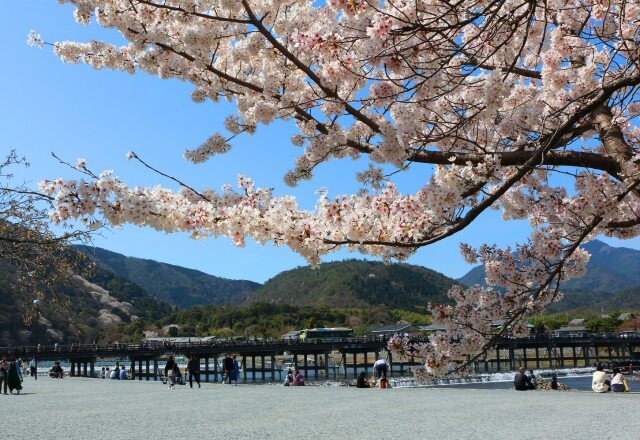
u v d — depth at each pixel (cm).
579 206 558
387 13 440
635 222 539
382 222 464
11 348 5538
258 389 2928
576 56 569
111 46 707
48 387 3170
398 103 483
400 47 433
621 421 1232
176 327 14588
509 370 7200
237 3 482
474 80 526
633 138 639
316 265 457
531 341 7231
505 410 1585
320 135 526
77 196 408
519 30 571
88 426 1309
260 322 15312
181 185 453
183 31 615
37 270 637
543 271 574
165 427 1279
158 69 628
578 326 11450
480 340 526
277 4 581
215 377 6719
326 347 7225
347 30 495
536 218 624
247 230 443
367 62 430
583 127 493
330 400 2081
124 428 1266
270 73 582
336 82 487
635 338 7975
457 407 1717
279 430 1202
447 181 455
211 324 15512
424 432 1132
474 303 550
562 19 561
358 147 516
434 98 449
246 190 471
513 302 553
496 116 554
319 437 1084
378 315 16150
